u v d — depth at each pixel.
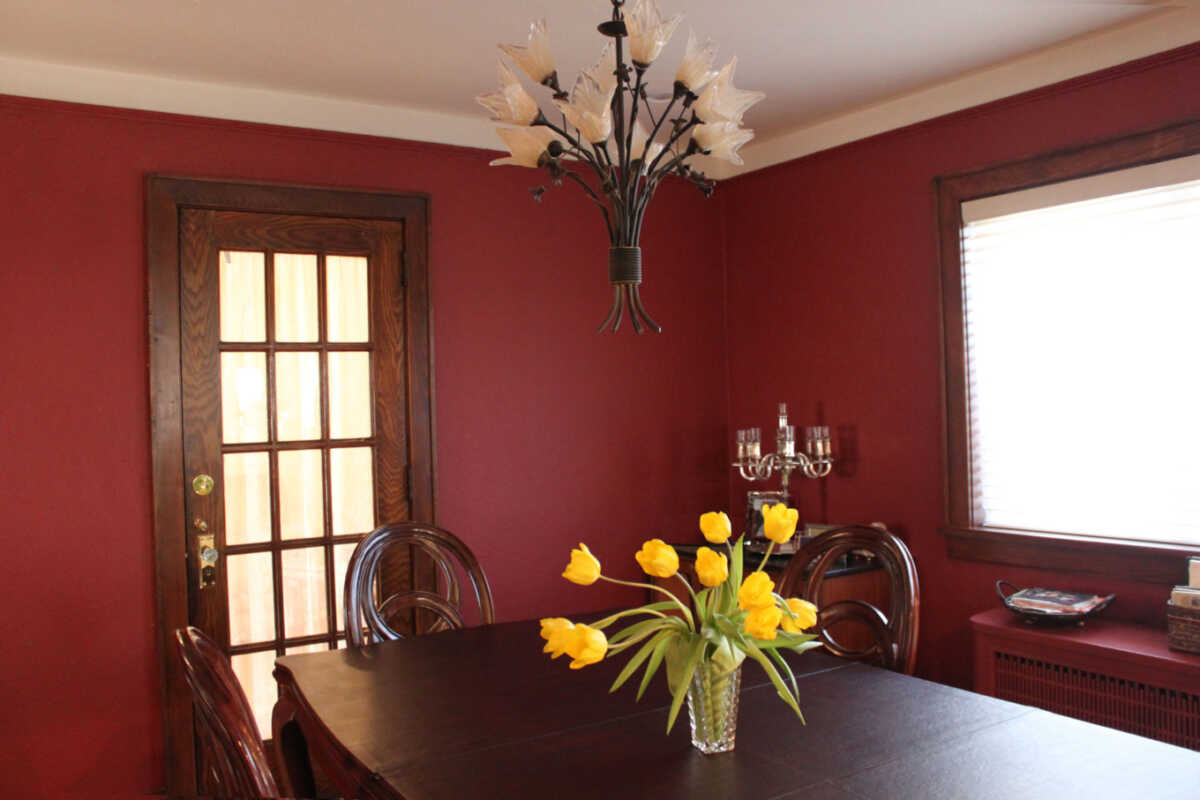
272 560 3.42
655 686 2.03
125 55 3.00
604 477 4.09
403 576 3.64
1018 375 3.31
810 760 1.57
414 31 2.85
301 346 3.47
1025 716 1.77
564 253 4.01
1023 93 3.22
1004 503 3.36
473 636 2.52
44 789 3.04
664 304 4.28
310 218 3.47
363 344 3.57
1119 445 3.05
